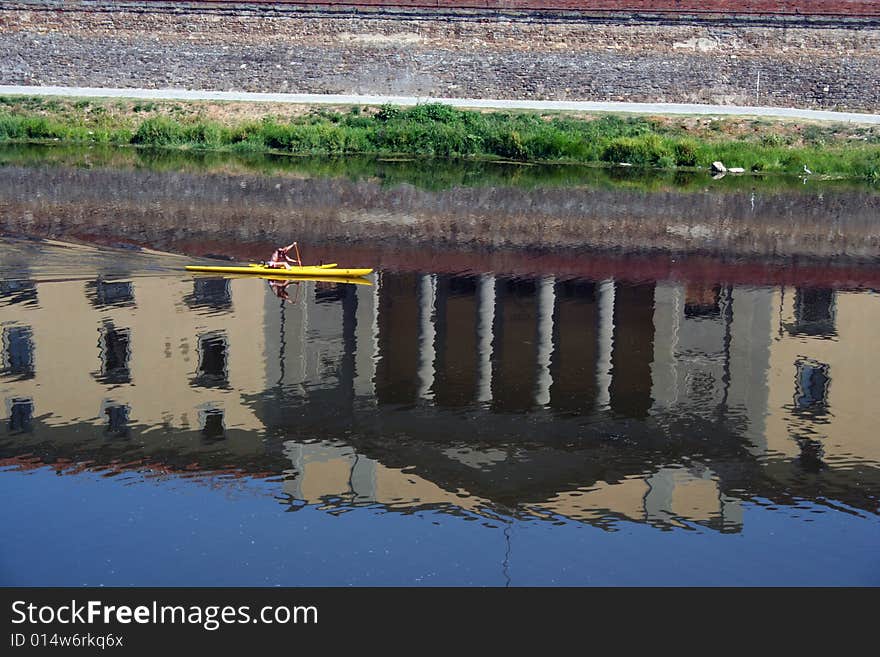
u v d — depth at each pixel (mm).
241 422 17516
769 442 17359
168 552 13477
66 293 23047
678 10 50531
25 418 17375
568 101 51094
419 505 14875
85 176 36812
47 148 42594
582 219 32781
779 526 14594
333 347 21266
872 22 50000
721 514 14859
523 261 27844
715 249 29641
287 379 19609
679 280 26531
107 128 45188
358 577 13164
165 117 46125
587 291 25578
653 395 19344
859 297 25359
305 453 16422
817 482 15930
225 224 30203
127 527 14016
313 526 14164
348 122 46219
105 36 51188
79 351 19984
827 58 50469
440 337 22234
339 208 33000
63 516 14258
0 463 15789
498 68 51188
